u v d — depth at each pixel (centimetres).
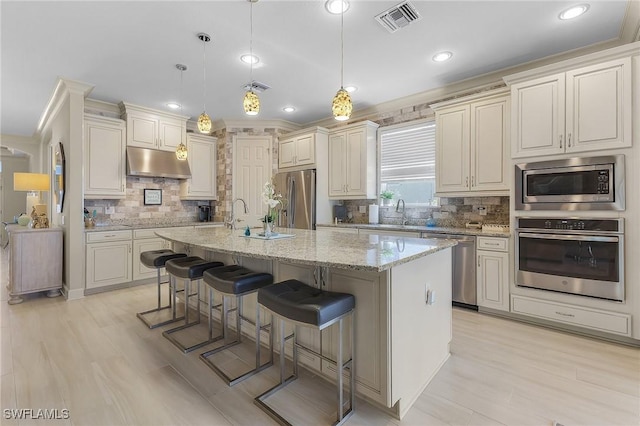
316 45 283
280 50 292
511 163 290
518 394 179
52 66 320
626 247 236
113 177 416
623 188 236
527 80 281
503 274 295
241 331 263
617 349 233
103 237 389
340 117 210
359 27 255
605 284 243
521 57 306
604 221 243
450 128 354
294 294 171
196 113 487
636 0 220
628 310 235
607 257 242
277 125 529
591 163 247
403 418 160
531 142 278
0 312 316
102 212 442
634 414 160
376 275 162
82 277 369
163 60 309
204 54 298
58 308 329
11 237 342
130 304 343
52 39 269
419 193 426
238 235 281
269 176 524
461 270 323
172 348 240
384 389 158
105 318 301
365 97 421
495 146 321
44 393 180
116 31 258
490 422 156
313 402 174
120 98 416
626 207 235
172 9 230
